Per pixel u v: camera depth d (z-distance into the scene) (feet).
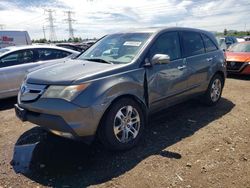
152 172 11.80
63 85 12.36
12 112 21.29
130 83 13.80
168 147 14.17
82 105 12.11
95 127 12.57
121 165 12.44
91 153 13.62
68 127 12.10
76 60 16.35
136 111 14.30
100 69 13.53
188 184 10.93
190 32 19.24
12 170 12.16
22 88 13.92
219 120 18.24
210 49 20.83
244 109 20.77
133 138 14.15
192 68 18.28
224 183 10.99
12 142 15.11
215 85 21.42
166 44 16.85
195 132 16.19
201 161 12.69
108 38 17.93
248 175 11.56
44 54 26.23
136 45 15.76
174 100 17.20
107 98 12.71
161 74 15.70
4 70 23.52
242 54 35.68
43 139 15.34
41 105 12.48
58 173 11.89
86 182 11.19
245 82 32.19
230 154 13.39
